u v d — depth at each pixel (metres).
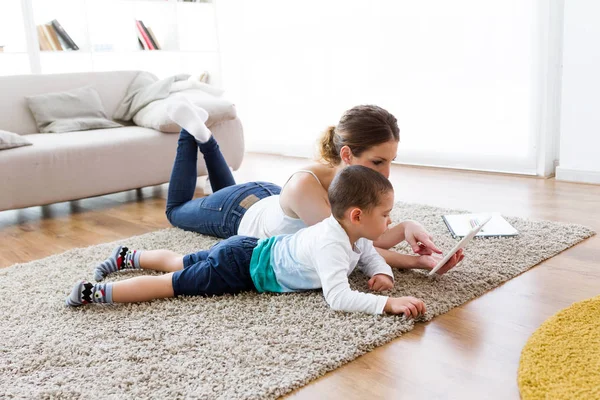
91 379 1.21
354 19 3.85
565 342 1.25
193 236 2.26
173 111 2.35
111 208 2.97
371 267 1.66
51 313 1.55
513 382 1.15
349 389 1.15
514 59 3.15
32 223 2.72
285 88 4.48
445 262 1.64
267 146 4.76
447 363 1.24
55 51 4.19
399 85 3.70
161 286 1.60
